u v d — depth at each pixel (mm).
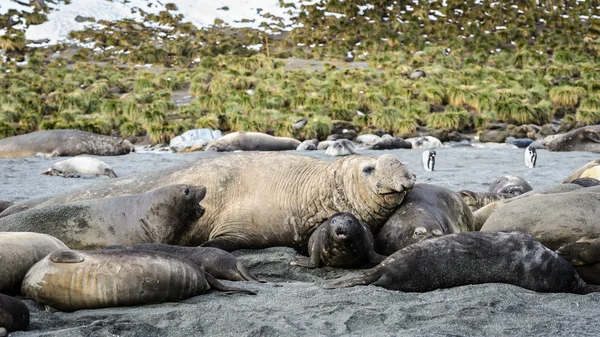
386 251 11047
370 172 11219
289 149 36375
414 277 8680
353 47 77875
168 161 29391
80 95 49000
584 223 9250
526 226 9602
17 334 7195
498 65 65875
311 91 52406
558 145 32156
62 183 21719
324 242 10195
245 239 12016
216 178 12430
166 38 83625
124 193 12656
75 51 77250
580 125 41281
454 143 38000
